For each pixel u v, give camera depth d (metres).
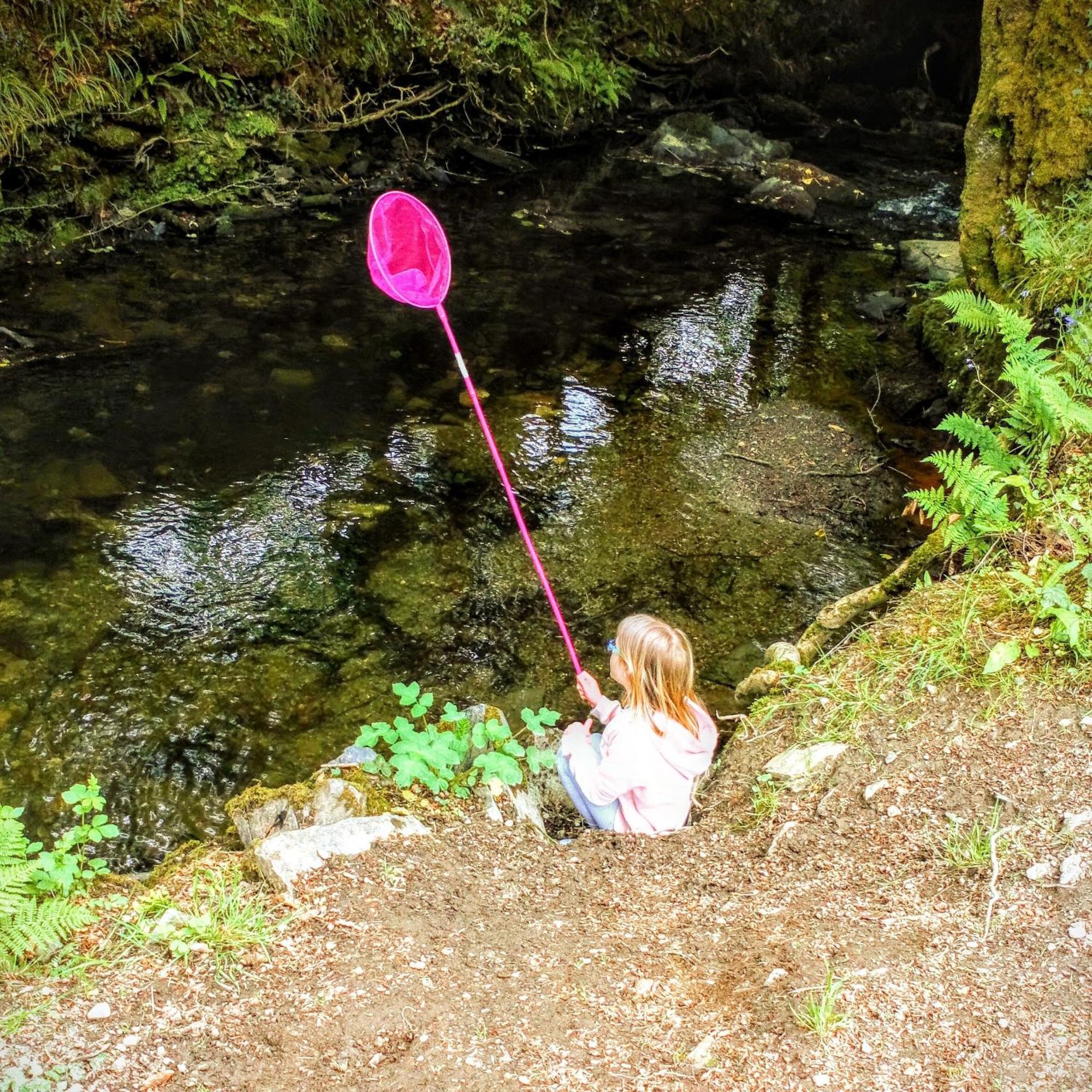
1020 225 5.66
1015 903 2.65
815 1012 2.36
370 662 4.68
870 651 3.80
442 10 10.89
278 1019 2.37
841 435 6.74
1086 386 4.47
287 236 9.18
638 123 12.78
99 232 8.64
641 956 2.63
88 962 2.52
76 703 4.32
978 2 13.59
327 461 6.12
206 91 9.35
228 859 2.99
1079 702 3.24
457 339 7.64
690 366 7.51
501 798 3.29
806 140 13.30
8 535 5.27
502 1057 2.30
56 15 8.41
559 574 5.34
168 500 5.66
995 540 4.05
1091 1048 2.24
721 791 3.50
